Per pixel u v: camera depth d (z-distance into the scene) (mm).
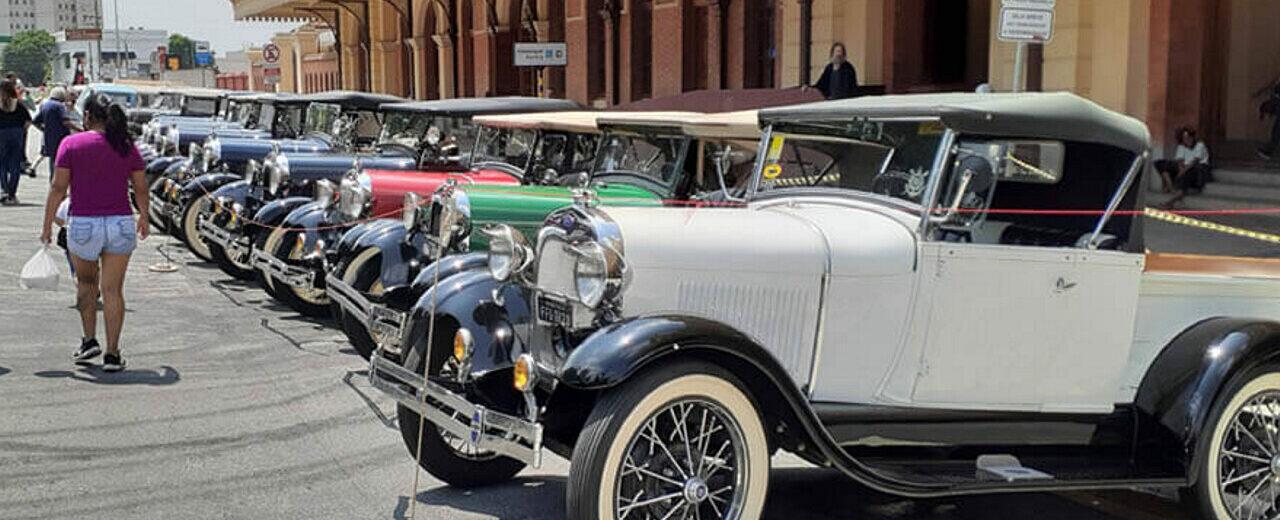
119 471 5941
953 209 5094
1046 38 7820
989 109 5020
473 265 6246
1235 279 5656
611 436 4359
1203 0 13828
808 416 4617
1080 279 5285
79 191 7777
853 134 5500
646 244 4848
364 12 37344
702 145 7977
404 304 7367
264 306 10516
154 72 63438
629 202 7816
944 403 5262
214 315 10055
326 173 11352
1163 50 13766
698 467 4578
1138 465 5340
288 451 6336
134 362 8289
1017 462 5266
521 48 19422
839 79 15953
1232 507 5367
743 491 4641
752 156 7699
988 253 5133
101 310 10102
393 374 5359
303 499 5598
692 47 21922
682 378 4453
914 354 5145
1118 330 5395
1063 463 5328
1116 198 5312
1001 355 5262
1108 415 5508
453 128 11680
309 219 9516
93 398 7312
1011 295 5203
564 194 8047
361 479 5914
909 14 17484
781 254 4984
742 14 20344
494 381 5238
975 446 5383
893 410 5199
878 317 5098
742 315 4977
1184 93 13875
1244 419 5383
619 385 4414
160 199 14211
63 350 8594
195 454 6246
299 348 8797
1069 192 5355
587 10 24672
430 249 7965
